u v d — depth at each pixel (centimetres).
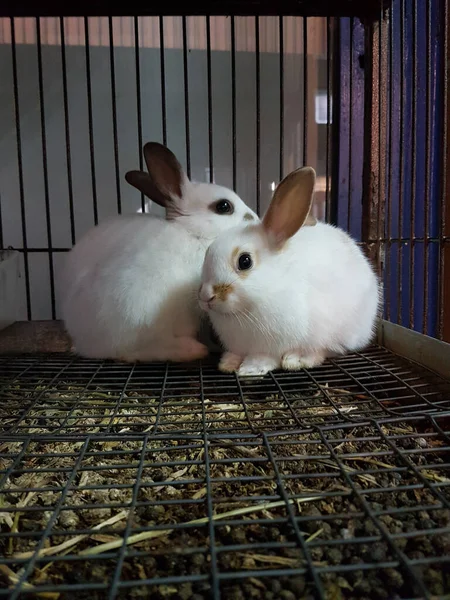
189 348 47
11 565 21
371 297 46
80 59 70
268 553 22
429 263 62
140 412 36
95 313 45
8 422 35
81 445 32
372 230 60
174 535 23
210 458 30
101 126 72
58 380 43
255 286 39
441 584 19
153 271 44
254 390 40
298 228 39
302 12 55
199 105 73
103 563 21
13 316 59
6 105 70
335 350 46
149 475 28
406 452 26
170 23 70
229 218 49
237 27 71
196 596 19
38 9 54
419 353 45
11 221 73
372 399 37
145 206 75
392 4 52
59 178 73
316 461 29
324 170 74
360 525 23
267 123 73
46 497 26
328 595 19
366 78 58
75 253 51
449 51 57
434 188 60
